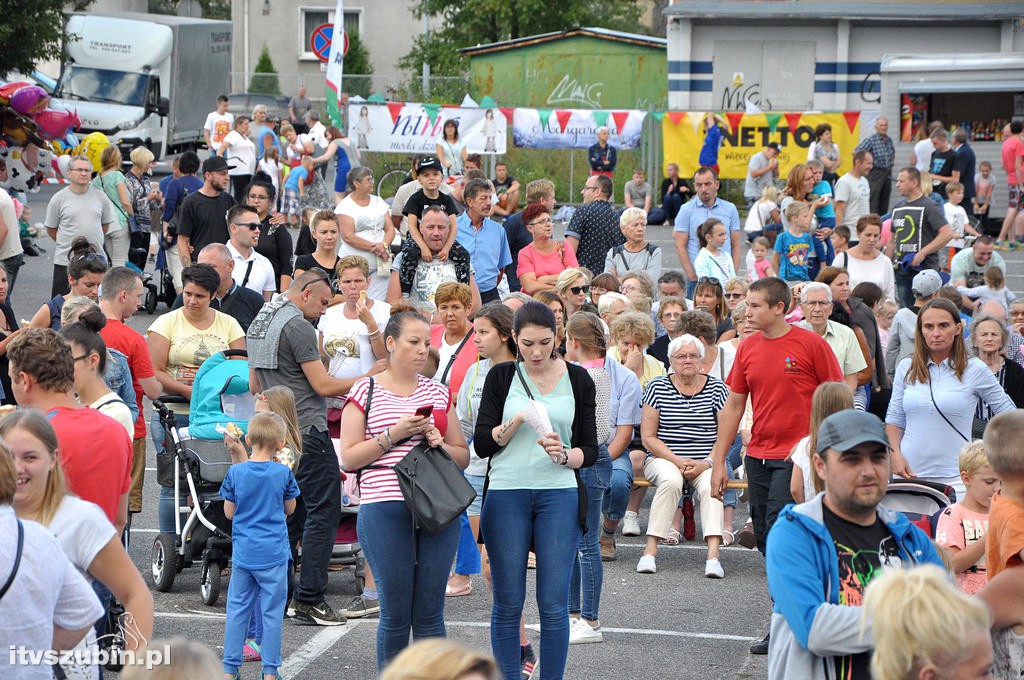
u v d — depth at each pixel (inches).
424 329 460.1
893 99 1977.1
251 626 537.3
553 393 462.6
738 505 828.6
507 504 455.8
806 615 310.7
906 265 1167.6
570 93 2652.6
